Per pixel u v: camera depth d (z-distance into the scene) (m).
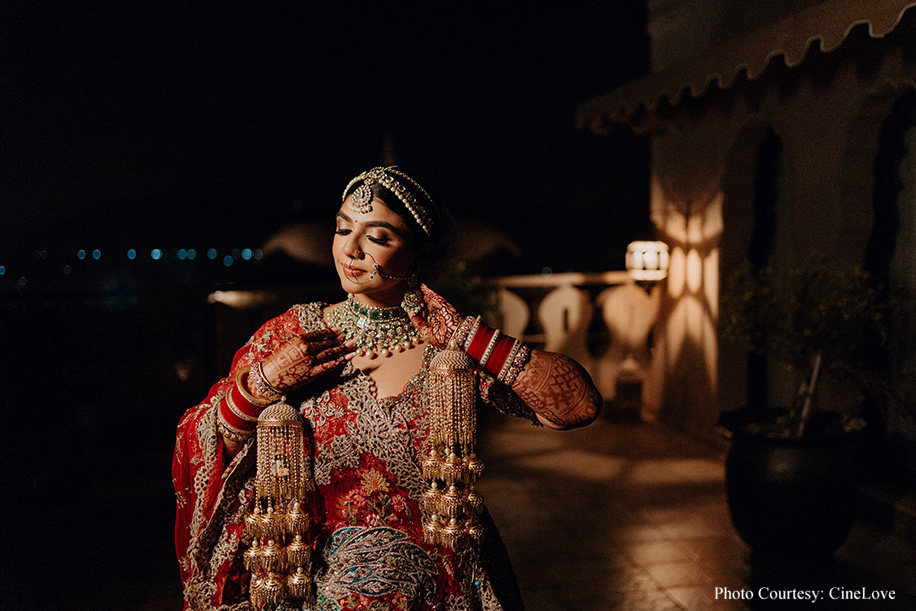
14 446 4.59
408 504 1.75
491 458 5.85
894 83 3.85
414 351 1.83
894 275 4.41
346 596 1.66
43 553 4.15
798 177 4.69
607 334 7.76
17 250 9.23
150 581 3.83
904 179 4.32
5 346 4.55
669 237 6.36
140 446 5.96
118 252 11.48
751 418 4.18
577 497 4.98
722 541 4.25
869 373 4.02
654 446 6.02
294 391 1.79
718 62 4.16
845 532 3.80
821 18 3.36
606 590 3.70
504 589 1.97
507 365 1.74
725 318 4.38
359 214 1.78
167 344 6.42
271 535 1.68
